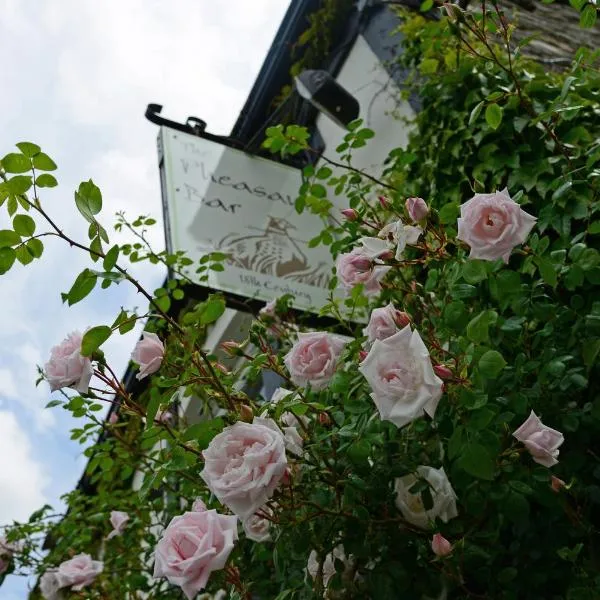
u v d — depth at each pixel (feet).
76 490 11.57
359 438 5.26
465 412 4.91
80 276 4.55
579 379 5.78
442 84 10.02
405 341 4.43
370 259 6.00
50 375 5.47
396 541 5.40
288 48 16.75
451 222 6.19
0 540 10.93
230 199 13.03
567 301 6.69
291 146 8.66
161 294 6.21
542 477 5.27
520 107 8.76
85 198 4.71
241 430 4.72
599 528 5.83
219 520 4.49
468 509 5.26
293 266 12.34
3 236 4.66
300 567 5.96
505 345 6.44
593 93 8.86
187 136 13.80
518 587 5.63
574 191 6.86
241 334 15.67
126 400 5.88
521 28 14.57
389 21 14.16
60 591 10.42
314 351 6.09
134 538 10.80
